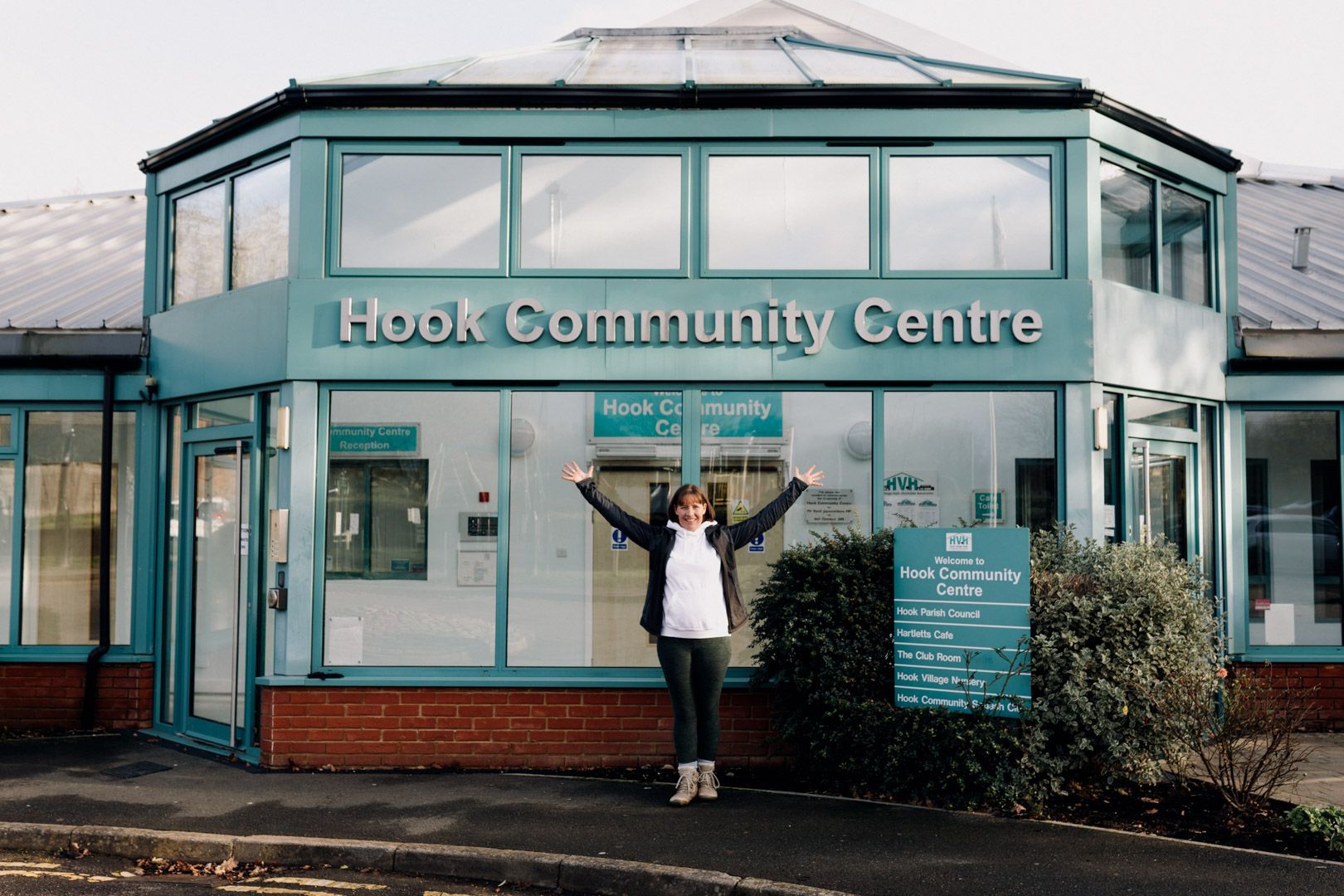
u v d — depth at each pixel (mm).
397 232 8086
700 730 6805
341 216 8094
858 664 6988
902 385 7984
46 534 9547
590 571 7988
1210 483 9266
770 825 6242
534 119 8070
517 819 6391
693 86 7961
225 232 8766
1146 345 8398
